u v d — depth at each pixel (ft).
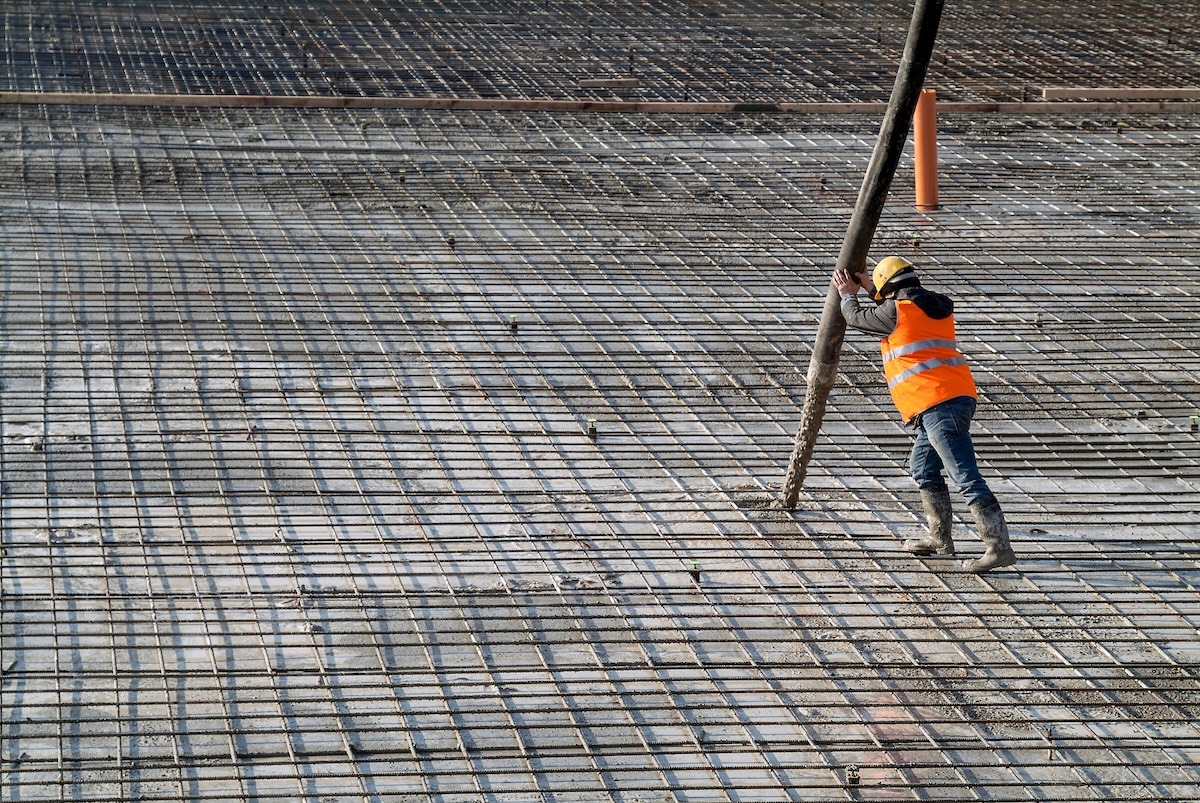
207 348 61.36
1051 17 134.51
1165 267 75.31
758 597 44.37
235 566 44.83
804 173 89.20
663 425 56.70
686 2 138.10
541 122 97.35
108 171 83.35
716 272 73.15
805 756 36.86
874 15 135.03
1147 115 104.42
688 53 118.11
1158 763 36.58
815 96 105.29
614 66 112.98
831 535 48.47
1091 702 39.42
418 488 50.70
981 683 40.19
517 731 37.24
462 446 54.08
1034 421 58.18
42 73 102.12
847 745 37.19
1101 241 79.00
